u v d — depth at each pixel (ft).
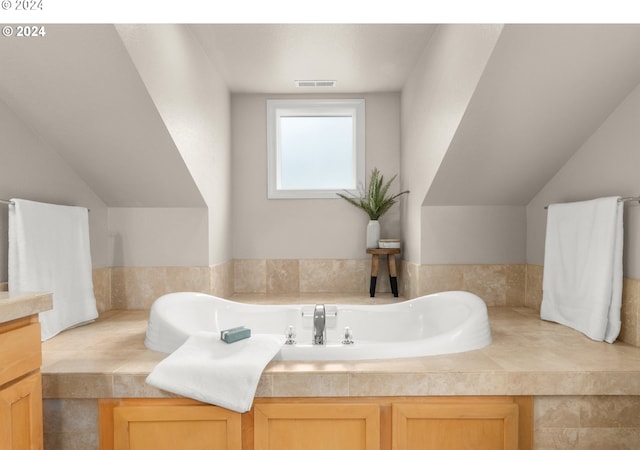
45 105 7.24
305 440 5.62
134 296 10.07
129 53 6.40
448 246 10.24
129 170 8.86
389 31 8.86
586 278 7.52
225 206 11.57
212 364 5.61
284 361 6.03
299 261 12.39
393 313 8.73
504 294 10.28
